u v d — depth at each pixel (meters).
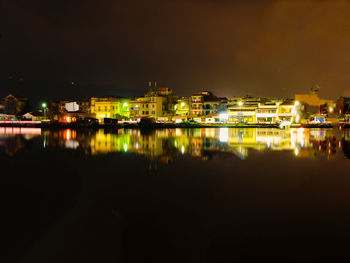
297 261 7.32
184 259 7.34
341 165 20.31
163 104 122.50
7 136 47.78
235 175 16.94
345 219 10.00
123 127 88.31
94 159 22.38
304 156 24.72
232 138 44.06
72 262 7.25
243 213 10.57
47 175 16.22
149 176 16.50
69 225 9.28
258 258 7.45
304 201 11.96
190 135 51.00
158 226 9.34
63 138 43.59
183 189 13.72
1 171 17.14
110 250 7.71
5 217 9.80
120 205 11.27
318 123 100.38
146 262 7.32
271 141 38.69
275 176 16.66
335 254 7.64
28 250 7.78
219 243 8.28
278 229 9.12
